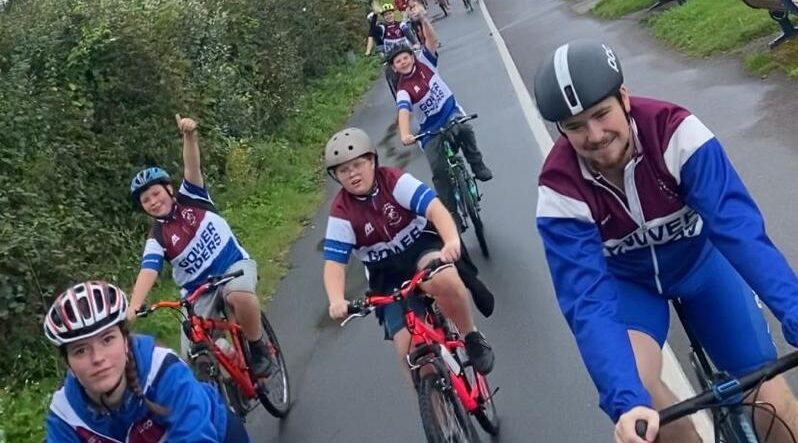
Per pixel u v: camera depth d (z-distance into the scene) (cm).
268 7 1938
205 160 1276
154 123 1138
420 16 1030
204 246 639
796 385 477
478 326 693
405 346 504
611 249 350
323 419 643
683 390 511
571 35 1928
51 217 868
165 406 349
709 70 1180
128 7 1193
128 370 342
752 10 1347
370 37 2372
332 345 768
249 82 1628
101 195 1010
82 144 1002
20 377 764
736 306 359
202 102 1324
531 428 534
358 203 521
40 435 687
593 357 303
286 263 1037
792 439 327
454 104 910
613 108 309
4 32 1020
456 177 868
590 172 329
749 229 307
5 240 789
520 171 1075
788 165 764
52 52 1035
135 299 610
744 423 312
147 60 1152
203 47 1470
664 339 362
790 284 294
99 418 347
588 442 501
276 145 1529
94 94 1084
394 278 538
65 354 335
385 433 592
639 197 330
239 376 629
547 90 309
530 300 713
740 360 359
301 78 2050
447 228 499
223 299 638
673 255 350
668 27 1529
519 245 841
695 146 318
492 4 3322
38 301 795
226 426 368
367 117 1836
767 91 994
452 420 467
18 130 915
